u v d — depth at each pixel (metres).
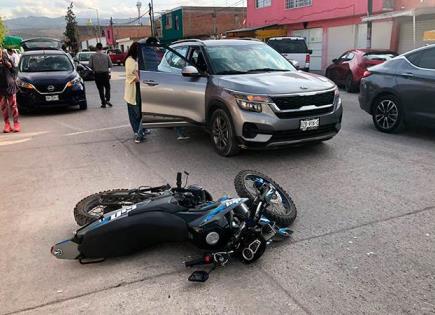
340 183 5.48
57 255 3.67
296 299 3.16
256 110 6.06
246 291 3.28
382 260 3.64
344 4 23.28
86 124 10.23
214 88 6.64
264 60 7.45
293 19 27.61
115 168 6.47
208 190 5.35
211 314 3.04
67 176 6.16
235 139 6.46
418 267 3.52
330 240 4.01
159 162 6.71
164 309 3.11
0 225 4.57
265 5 30.45
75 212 4.16
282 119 6.05
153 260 3.78
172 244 4.05
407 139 7.64
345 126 8.88
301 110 6.14
